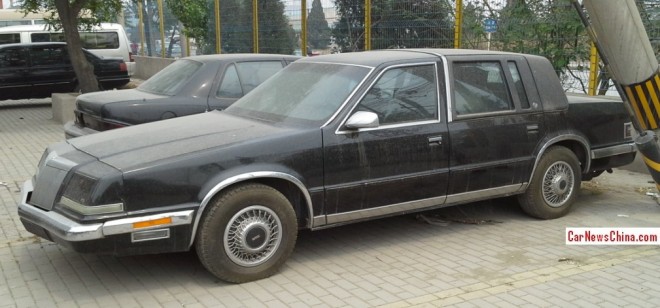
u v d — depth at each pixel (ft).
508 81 19.42
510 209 21.72
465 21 34.60
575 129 20.63
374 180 16.78
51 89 52.75
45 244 18.33
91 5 48.75
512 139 19.04
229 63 27.40
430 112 17.81
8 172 27.89
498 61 19.45
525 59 20.16
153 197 14.16
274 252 15.58
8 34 62.44
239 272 15.15
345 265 16.67
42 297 14.66
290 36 50.52
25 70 51.44
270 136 15.65
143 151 15.07
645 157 20.18
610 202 22.70
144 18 86.17
